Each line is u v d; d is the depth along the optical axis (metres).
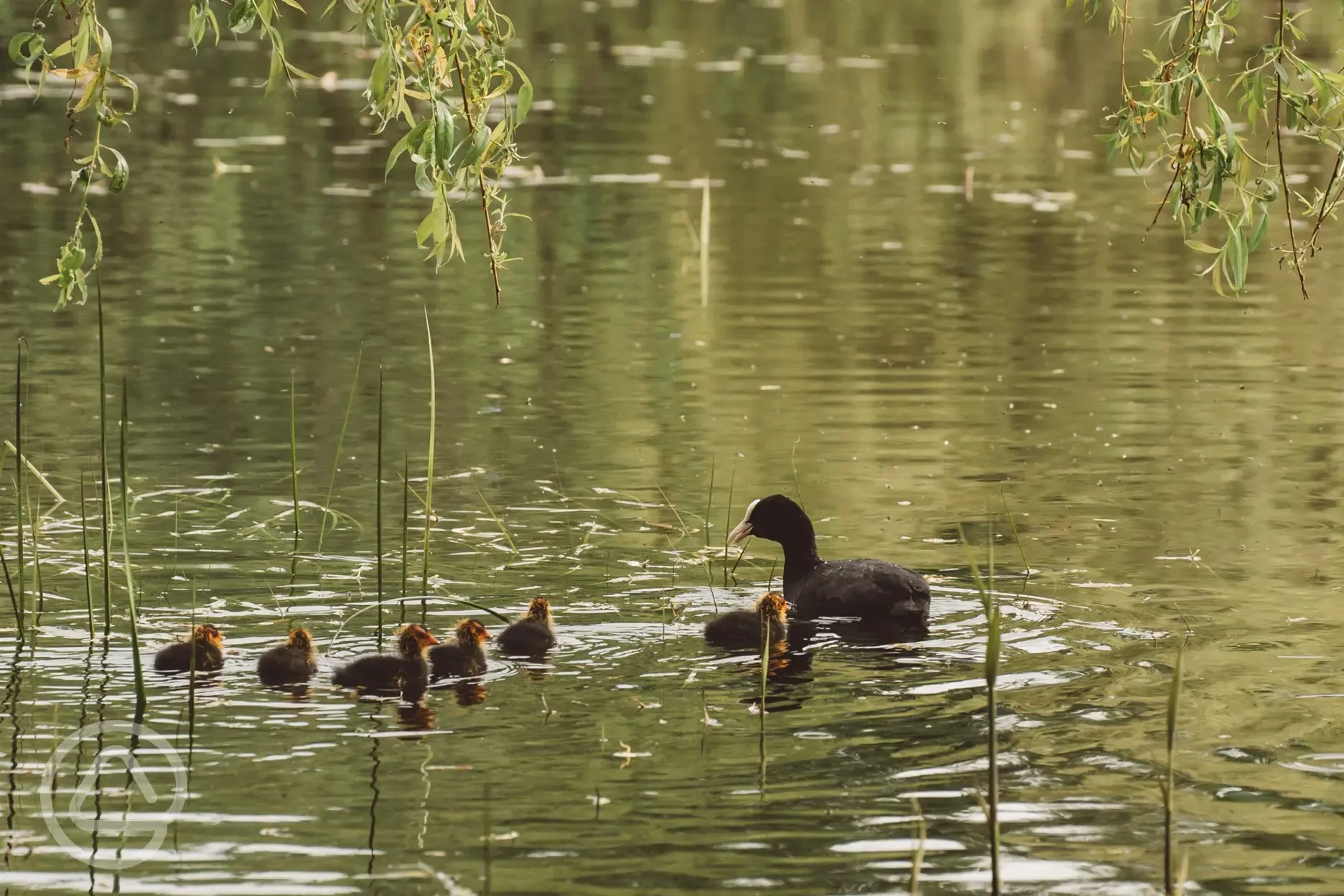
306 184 33.25
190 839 9.25
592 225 30.36
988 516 16.38
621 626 13.21
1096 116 40.81
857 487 17.31
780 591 14.35
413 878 8.81
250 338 22.97
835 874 8.91
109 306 24.53
